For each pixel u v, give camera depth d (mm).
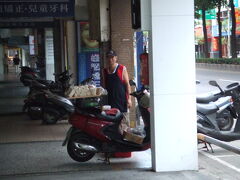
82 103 7496
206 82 22484
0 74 40312
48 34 22188
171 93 6840
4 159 8062
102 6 9773
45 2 12516
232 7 33500
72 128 7547
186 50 6840
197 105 9391
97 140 7445
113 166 7383
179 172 6898
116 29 9906
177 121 6879
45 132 10852
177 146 6906
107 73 8000
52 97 12125
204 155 8398
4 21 17344
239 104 10211
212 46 54656
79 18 14008
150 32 6832
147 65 7117
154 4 6758
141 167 7277
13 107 16172
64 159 7957
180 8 6797
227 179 6574
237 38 49031
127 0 9898
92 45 14000
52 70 22391
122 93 7973
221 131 9492
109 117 7395
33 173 7047
